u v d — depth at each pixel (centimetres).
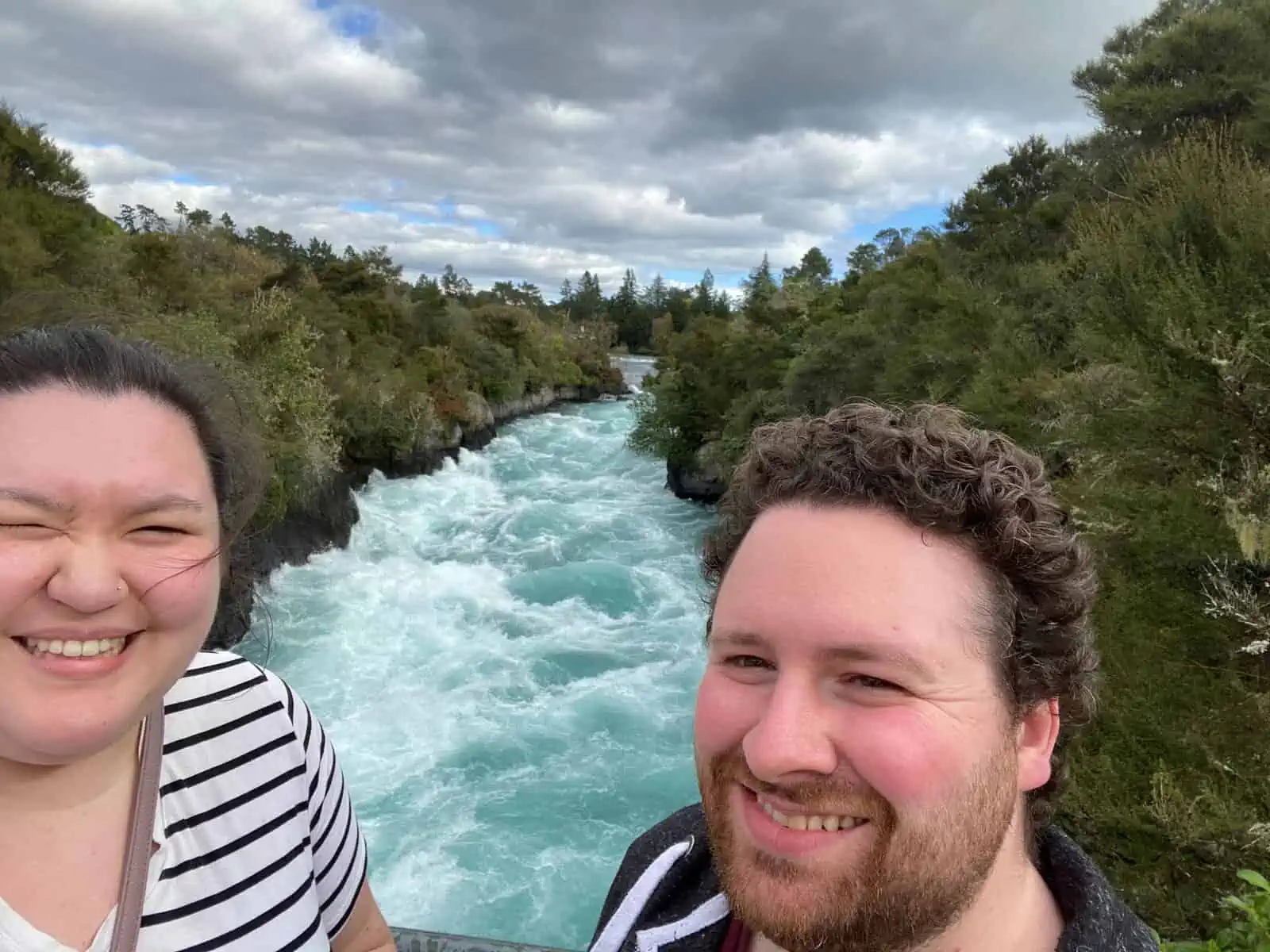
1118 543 609
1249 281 533
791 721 89
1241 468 550
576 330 6412
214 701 131
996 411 917
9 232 1097
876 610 89
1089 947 90
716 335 2411
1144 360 599
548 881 708
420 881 705
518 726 949
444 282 7000
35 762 103
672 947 117
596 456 2880
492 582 1439
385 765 867
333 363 2206
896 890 87
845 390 1723
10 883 106
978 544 95
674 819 142
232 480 124
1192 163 637
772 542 98
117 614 100
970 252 1992
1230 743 514
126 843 115
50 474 95
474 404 3009
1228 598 526
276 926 124
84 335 109
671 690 1043
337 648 1130
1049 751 101
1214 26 1376
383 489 2102
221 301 1622
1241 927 222
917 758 86
